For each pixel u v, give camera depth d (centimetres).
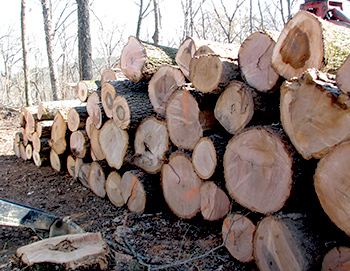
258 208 215
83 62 942
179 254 247
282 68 212
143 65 348
